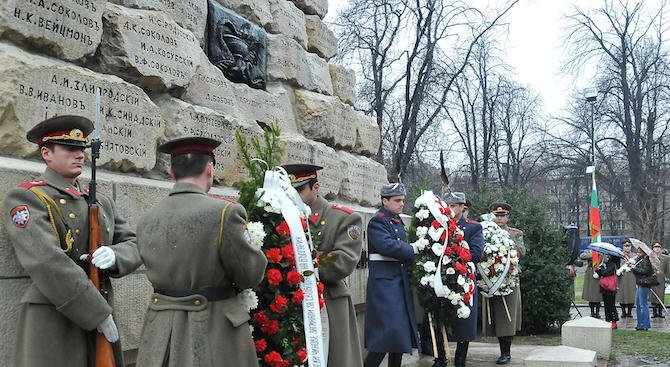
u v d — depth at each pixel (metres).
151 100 5.44
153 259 3.55
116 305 4.54
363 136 9.64
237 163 6.27
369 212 8.65
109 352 3.52
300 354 4.22
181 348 3.41
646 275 13.59
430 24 18.69
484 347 9.97
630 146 33.81
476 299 7.39
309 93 8.30
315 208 5.23
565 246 12.37
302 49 8.29
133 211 4.80
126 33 5.12
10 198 3.42
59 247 3.40
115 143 4.81
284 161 7.13
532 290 11.75
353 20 19.22
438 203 7.00
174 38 5.67
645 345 10.65
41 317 3.44
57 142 3.60
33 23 4.27
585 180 39.56
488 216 9.29
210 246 3.49
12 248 3.71
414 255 6.53
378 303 6.38
